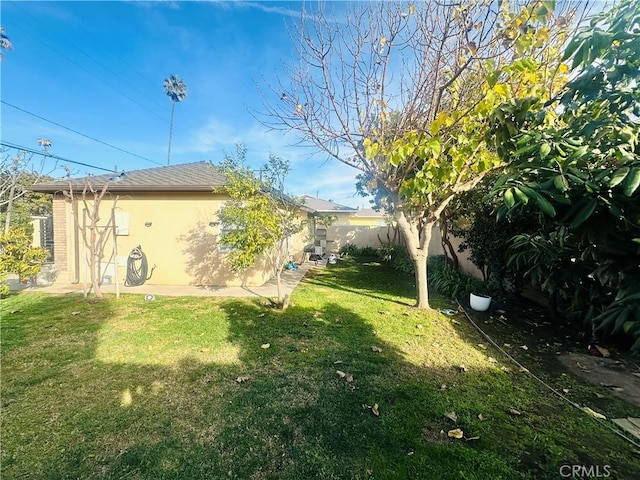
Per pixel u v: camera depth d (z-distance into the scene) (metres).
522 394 3.12
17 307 6.06
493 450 2.31
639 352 1.93
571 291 4.84
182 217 8.56
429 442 2.39
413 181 3.41
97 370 3.55
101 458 2.23
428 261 10.45
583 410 2.85
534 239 4.86
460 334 4.86
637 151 2.06
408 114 4.59
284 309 6.05
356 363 3.77
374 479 2.05
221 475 2.09
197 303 6.51
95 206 6.86
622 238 1.99
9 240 6.89
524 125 2.65
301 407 2.85
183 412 2.78
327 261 13.78
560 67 3.44
